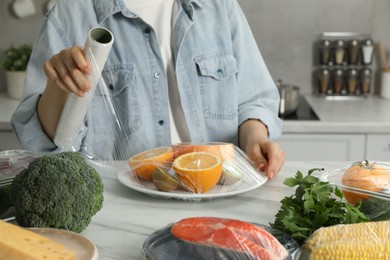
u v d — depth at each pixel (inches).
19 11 108.1
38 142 50.4
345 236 28.2
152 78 60.2
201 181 39.6
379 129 89.0
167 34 60.9
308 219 31.5
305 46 113.7
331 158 91.2
